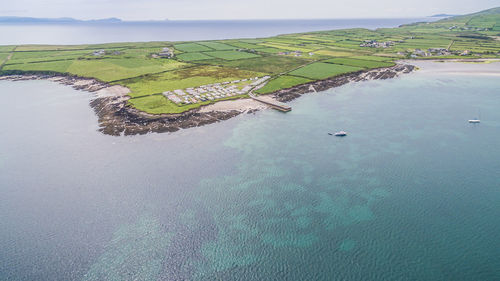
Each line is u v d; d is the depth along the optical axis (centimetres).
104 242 5619
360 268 4944
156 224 6025
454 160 8169
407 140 9406
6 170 8125
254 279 4812
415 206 6406
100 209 6500
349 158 8394
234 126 10644
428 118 11169
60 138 9994
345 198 6706
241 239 5600
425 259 5078
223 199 6731
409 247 5341
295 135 9888
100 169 8025
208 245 5494
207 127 10562
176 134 10050
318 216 6156
